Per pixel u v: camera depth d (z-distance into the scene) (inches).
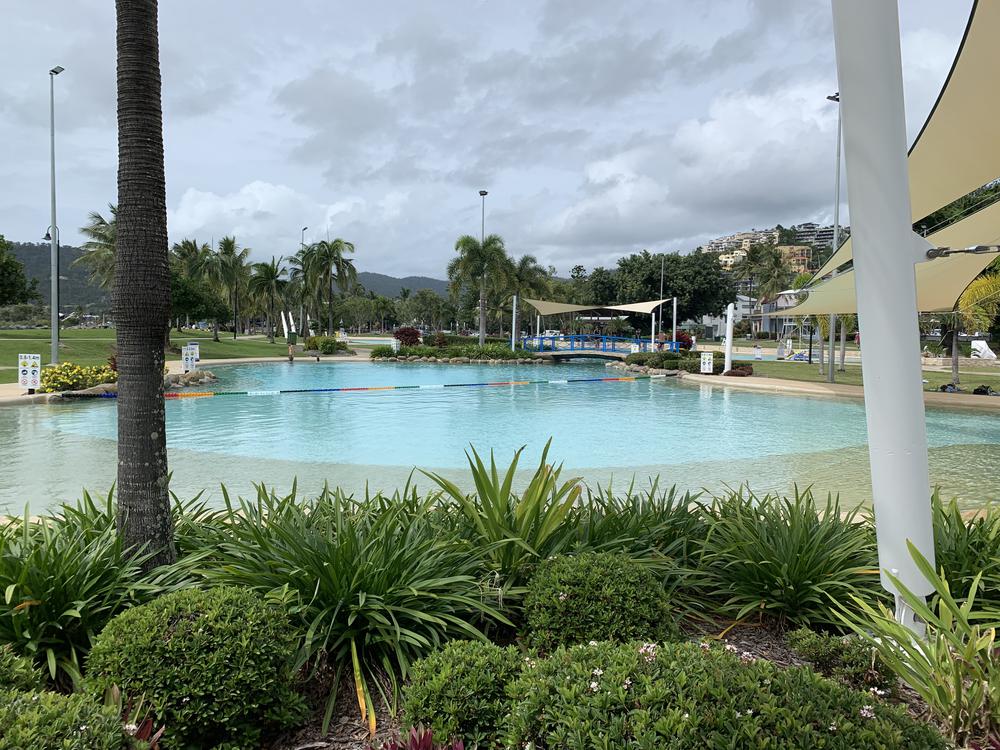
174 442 441.7
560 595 108.2
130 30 127.9
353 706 101.0
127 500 130.3
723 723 65.3
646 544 146.2
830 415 601.0
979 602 126.2
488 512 133.9
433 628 109.7
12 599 105.6
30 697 71.6
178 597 96.9
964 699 86.6
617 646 88.3
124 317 129.5
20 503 267.1
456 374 1199.6
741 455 395.9
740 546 136.7
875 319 109.3
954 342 782.5
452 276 1680.6
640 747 64.1
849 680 103.7
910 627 111.4
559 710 72.1
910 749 65.8
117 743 69.4
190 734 87.5
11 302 1359.5
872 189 106.7
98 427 480.7
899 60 104.5
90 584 110.1
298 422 549.3
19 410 579.2
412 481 313.6
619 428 518.0
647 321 2650.1
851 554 140.1
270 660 91.4
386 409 653.3
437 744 81.1
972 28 193.5
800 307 565.9
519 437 469.7
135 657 88.2
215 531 148.1
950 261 347.9
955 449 410.9
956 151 255.1
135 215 128.7
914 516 110.3
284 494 283.1
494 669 90.0
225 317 1802.4
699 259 2600.9
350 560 116.5
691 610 128.7
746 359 1583.4
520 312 2361.0
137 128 128.7
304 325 2342.5
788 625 129.4
